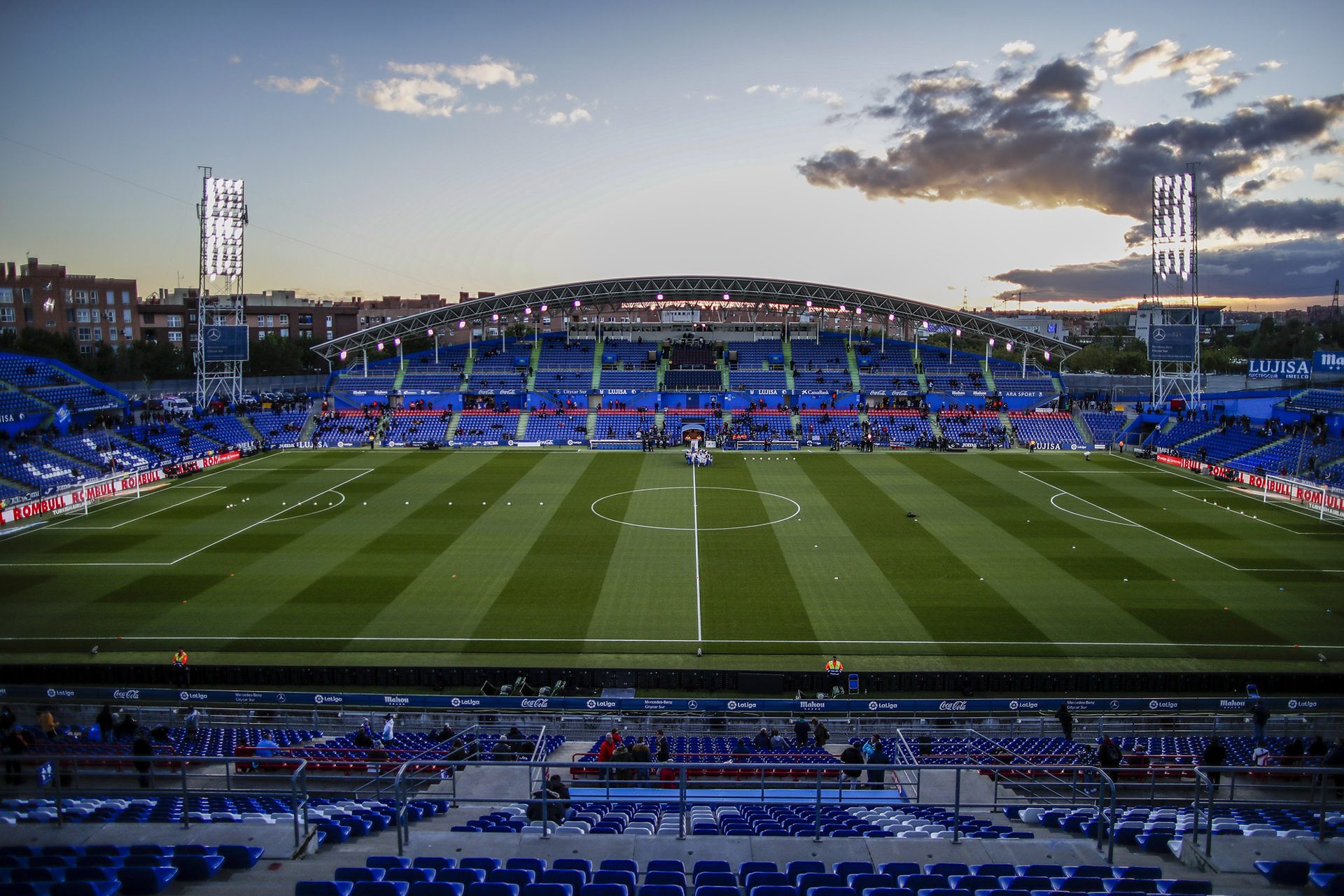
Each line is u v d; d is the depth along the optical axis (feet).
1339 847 56.34
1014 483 307.58
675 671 144.66
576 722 133.80
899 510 263.70
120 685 145.07
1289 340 596.70
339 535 231.71
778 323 513.45
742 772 101.65
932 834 64.54
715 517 252.62
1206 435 352.28
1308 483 275.59
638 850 57.82
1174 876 54.34
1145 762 105.29
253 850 54.80
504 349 476.54
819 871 54.85
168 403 397.19
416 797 88.74
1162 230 369.71
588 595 184.34
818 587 189.78
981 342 631.56
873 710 137.28
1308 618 171.01
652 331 499.10
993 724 132.87
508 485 300.81
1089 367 600.80
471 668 146.10
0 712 117.50
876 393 435.94
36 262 536.01
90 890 46.37
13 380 326.65
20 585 189.47
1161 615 172.55
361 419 416.46
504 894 47.93
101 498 279.69
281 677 145.79
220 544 222.69
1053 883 51.13
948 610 175.94
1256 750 110.11
